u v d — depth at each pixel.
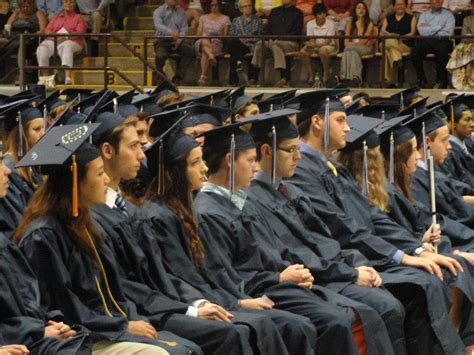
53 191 7.68
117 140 8.27
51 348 7.09
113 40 25.14
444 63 22.09
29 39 23.23
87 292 7.64
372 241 10.34
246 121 9.66
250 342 8.14
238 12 24.14
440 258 10.52
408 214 11.52
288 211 9.84
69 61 23.36
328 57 22.48
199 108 11.04
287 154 9.78
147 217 8.58
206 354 8.01
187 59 23.09
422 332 9.85
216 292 8.67
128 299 8.10
